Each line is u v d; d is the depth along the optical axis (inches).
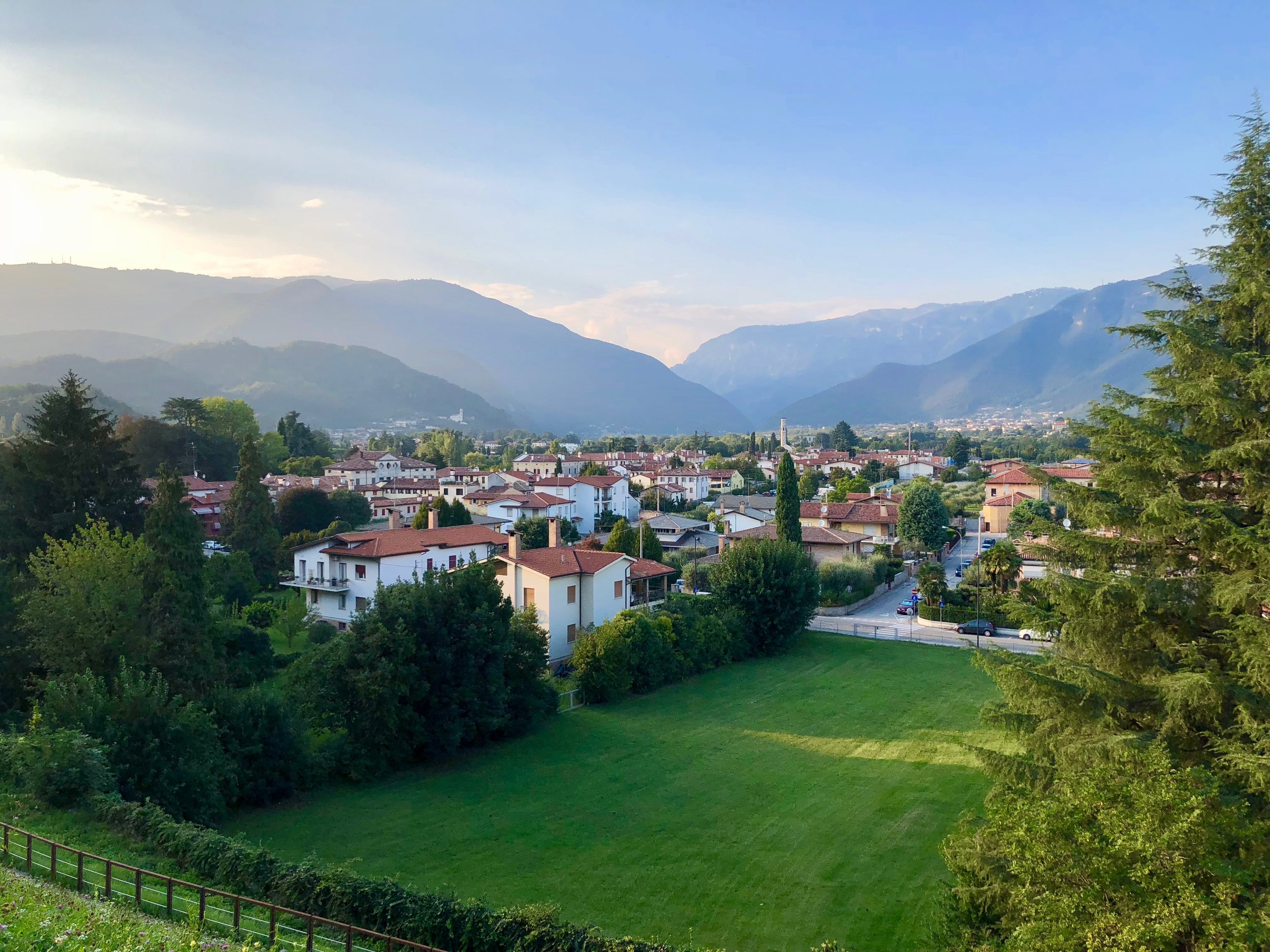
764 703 1673.2
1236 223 688.4
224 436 5364.2
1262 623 599.5
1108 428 760.3
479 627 1341.0
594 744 1403.8
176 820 901.8
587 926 700.7
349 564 2262.6
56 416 2090.3
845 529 3614.7
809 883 901.2
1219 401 653.3
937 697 1721.2
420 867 936.9
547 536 3390.7
